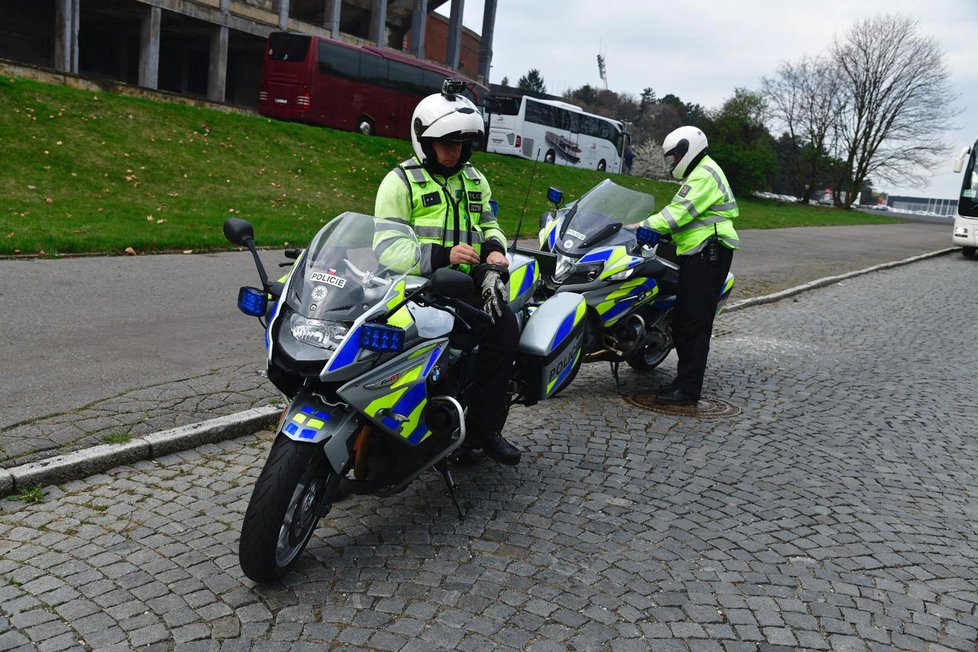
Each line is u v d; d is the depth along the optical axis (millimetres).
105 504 4141
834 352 8969
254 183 17172
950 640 3357
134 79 46312
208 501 4250
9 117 16016
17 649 2959
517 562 3809
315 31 42812
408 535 4027
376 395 3496
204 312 7859
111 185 14406
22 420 4871
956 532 4449
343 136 23875
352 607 3355
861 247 24188
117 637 3062
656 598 3561
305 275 3547
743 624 3389
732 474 5109
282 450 3365
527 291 4785
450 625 3260
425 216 4066
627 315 6480
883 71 54844
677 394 6531
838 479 5148
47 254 9656
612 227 6426
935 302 13273
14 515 3963
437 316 3973
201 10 37781
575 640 3207
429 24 55375
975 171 22422
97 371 5879
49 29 40812
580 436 5684
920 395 7363
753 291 12898
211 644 3055
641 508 4504
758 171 49375
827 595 3664
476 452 4922
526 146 36781
